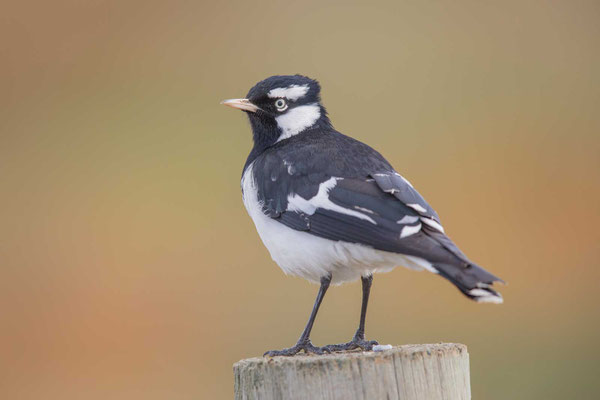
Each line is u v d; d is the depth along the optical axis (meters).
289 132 8.88
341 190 7.75
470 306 14.62
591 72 19.91
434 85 19.78
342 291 14.69
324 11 20.92
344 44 20.44
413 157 18.39
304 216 7.84
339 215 7.66
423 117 19.20
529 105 19.33
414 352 6.53
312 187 7.89
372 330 14.51
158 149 19.38
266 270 15.92
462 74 19.78
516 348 14.76
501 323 14.87
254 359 6.72
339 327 14.60
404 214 7.46
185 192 18.44
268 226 8.13
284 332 14.99
